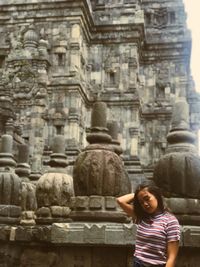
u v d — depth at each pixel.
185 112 9.16
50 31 41.59
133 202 5.97
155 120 47.56
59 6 41.50
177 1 50.06
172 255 5.22
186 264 7.81
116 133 12.31
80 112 40.41
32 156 38.47
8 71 40.88
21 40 41.75
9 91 37.78
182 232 7.73
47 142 39.31
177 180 8.40
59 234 8.10
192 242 7.70
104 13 45.12
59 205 11.48
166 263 5.20
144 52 49.12
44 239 8.79
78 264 8.12
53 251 8.89
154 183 8.70
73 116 39.38
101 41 44.91
